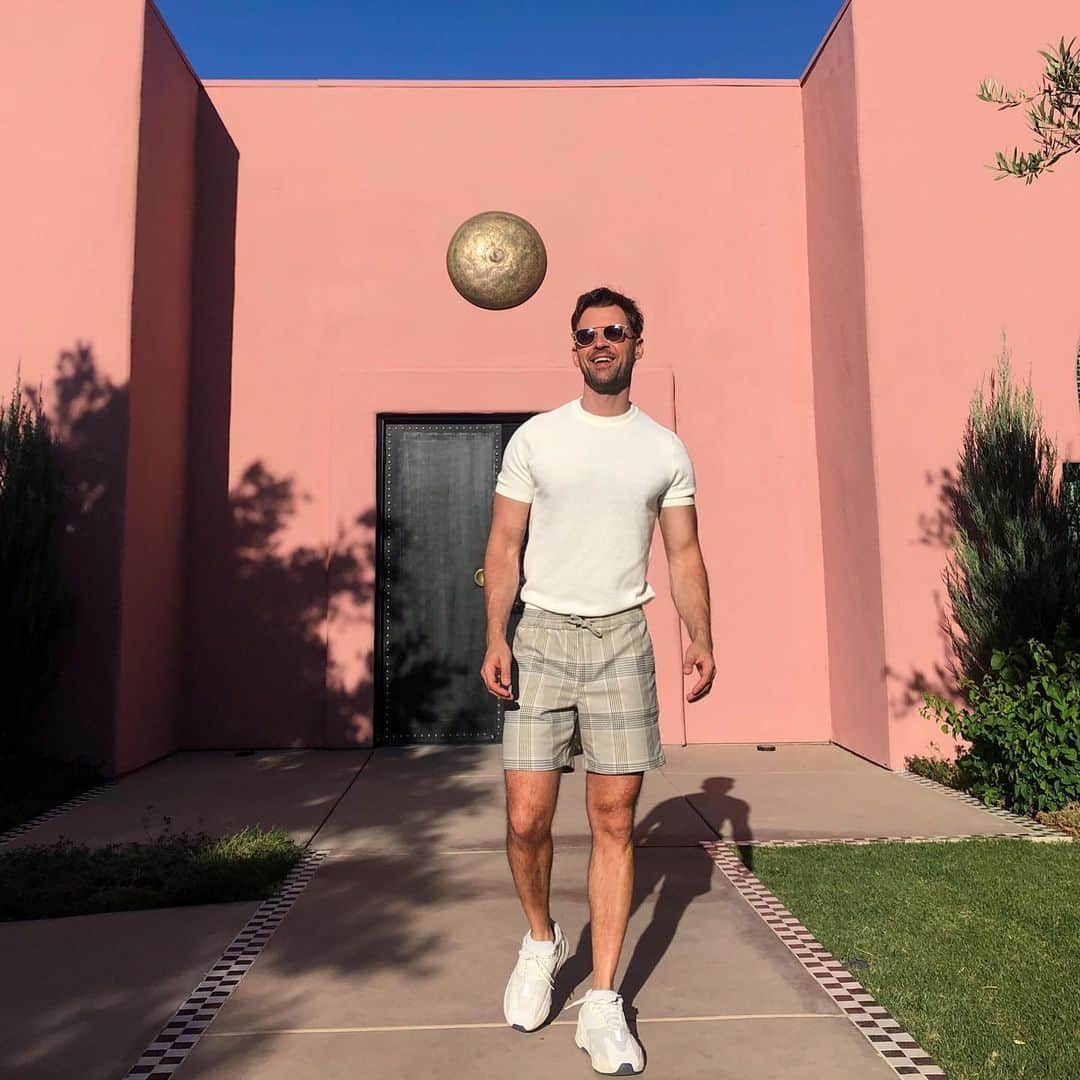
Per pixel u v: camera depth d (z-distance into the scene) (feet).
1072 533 19.43
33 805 16.71
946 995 8.69
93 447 20.53
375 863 13.46
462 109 25.93
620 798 7.88
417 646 24.64
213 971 9.44
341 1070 7.43
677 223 25.75
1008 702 16.69
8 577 18.71
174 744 23.57
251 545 24.63
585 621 7.95
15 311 20.77
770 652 24.59
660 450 8.29
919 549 20.79
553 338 25.25
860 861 13.17
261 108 25.72
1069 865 12.86
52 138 21.18
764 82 26.20
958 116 21.80
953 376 21.21
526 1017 8.02
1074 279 21.57
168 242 23.25
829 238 23.89
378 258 25.41
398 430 25.27
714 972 9.37
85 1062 7.55
